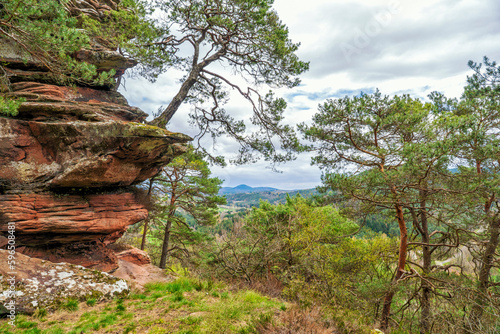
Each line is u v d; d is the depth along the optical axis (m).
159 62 12.97
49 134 9.26
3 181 8.59
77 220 9.45
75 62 7.76
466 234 12.20
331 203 12.95
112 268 10.67
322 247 15.22
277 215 19.11
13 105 6.88
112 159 9.53
